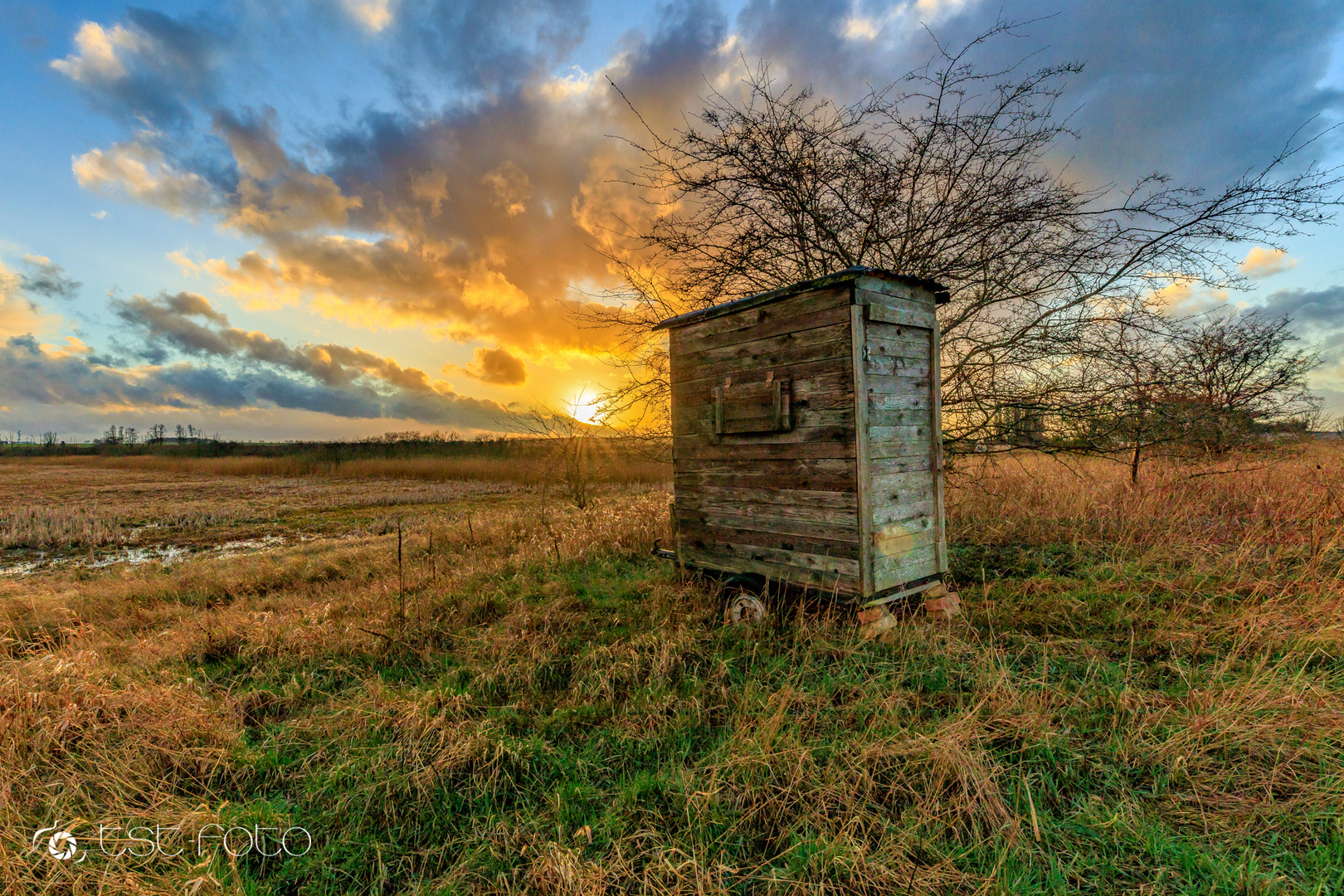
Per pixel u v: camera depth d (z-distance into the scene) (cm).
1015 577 598
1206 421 675
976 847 254
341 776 328
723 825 277
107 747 347
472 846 281
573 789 310
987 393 686
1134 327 612
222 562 956
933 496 538
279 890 261
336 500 1886
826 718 355
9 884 240
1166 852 246
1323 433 1180
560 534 934
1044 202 620
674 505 657
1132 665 396
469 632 546
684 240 750
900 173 644
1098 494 812
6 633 601
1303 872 230
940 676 398
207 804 302
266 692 439
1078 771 298
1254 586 489
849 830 261
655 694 401
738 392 570
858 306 468
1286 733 304
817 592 493
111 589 786
